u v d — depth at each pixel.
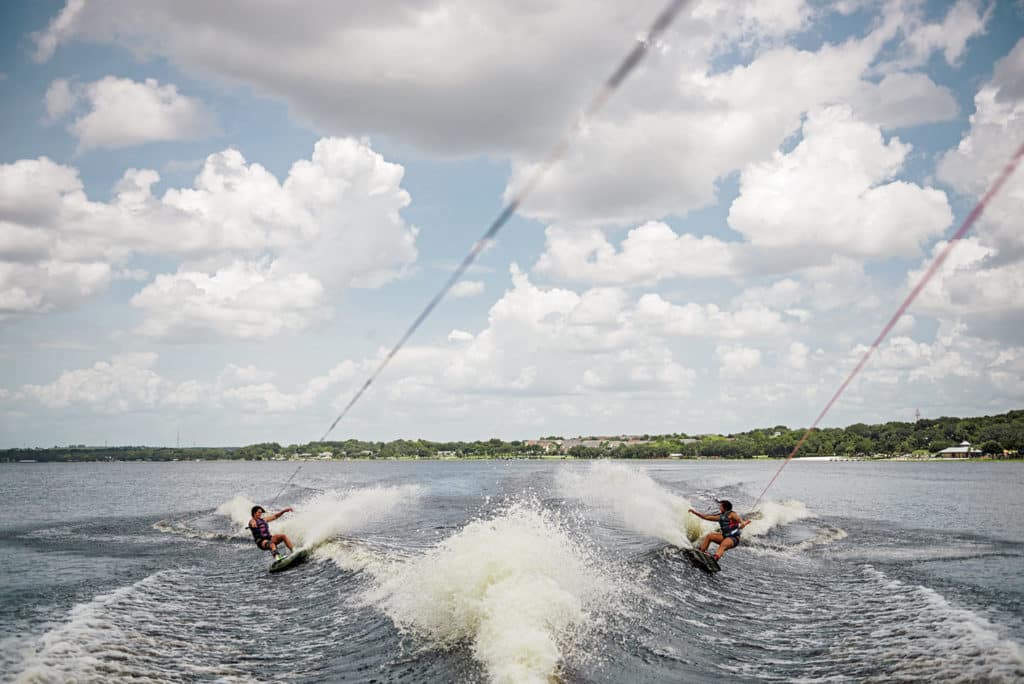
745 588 13.95
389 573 14.21
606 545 17.61
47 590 13.87
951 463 133.12
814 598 13.09
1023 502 36.19
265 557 18.42
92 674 8.66
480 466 110.00
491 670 8.17
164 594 13.77
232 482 65.06
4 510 33.34
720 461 151.00
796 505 32.03
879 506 33.69
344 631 10.79
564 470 68.31
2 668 8.78
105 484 63.81
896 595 12.91
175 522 26.89
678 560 15.61
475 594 9.97
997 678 7.97
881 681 8.05
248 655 9.81
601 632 9.70
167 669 9.05
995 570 15.55
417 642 9.66
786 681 8.20
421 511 27.95
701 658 9.04
